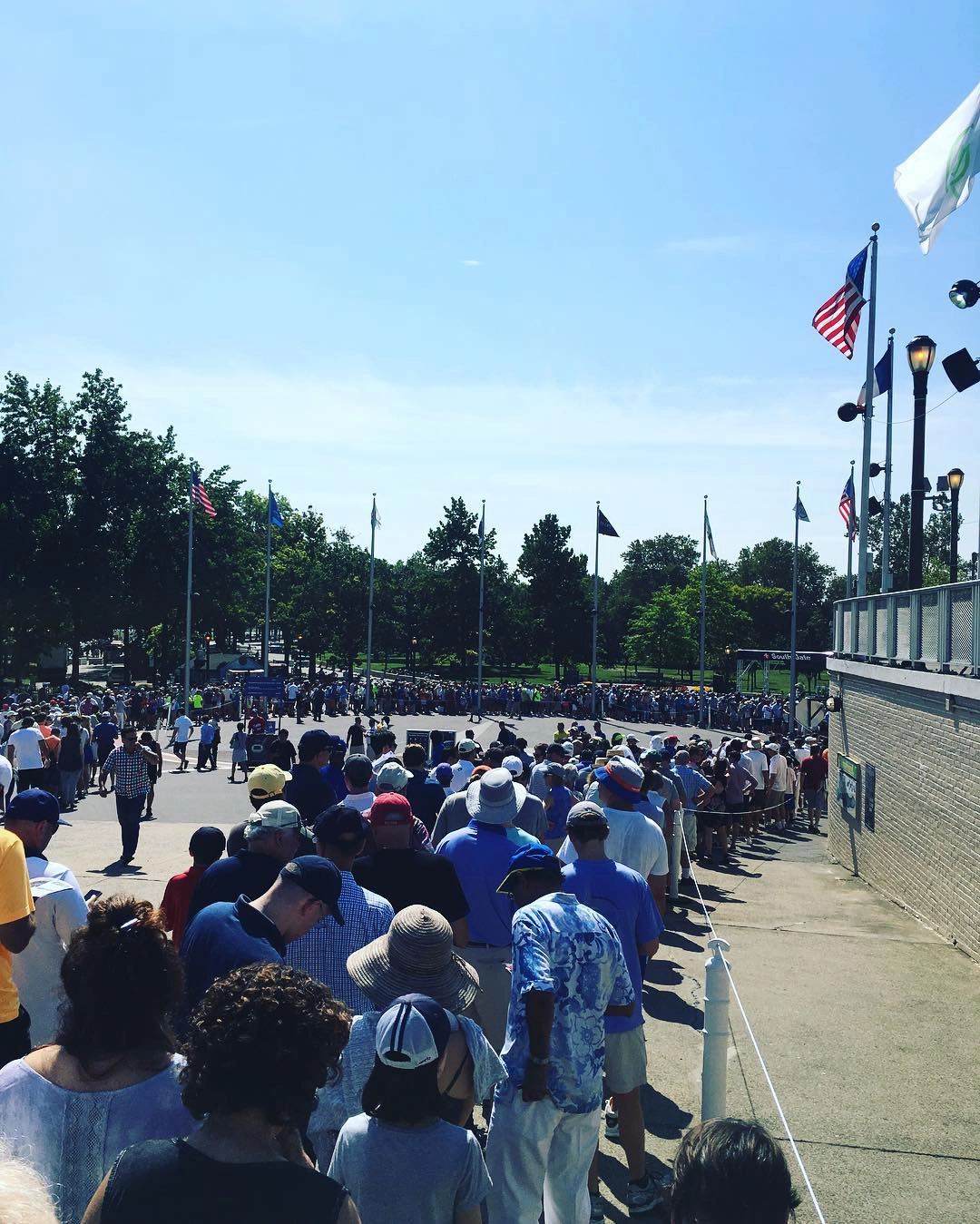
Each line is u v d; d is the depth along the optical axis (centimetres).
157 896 1220
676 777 1359
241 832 596
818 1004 898
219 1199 223
